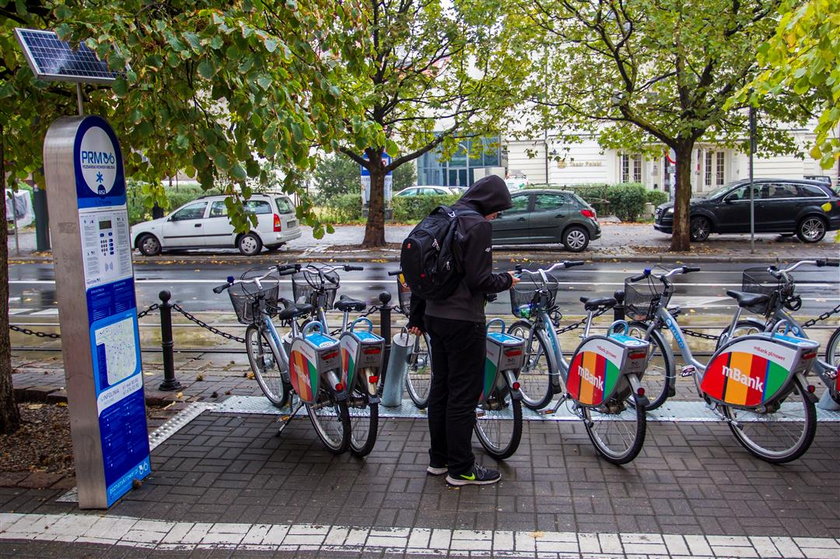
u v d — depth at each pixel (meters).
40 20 5.22
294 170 5.19
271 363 6.54
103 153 4.28
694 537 3.93
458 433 4.57
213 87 4.67
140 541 4.00
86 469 4.35
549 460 5.06
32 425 5.93
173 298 13.25
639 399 4.72
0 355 5.66
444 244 4.37
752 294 5.84
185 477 4.86
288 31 4.88
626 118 17.31
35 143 5.86
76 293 4.17
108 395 4.38
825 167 4.89
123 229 4.52
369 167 20.55
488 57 17.62
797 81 4.95
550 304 6.05
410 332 5.09
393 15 17.12
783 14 5.12
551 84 18.05
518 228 19.41
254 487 4.69
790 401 6.16
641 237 22.98
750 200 20.03
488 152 20.19
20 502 4.49
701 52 15.36
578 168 36.47
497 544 3.90
